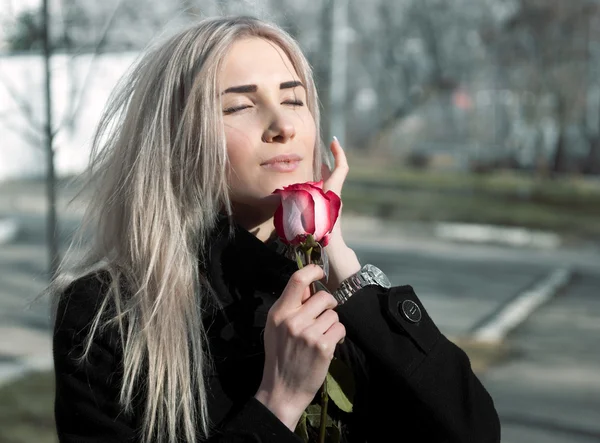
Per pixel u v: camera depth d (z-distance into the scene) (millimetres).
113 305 1594
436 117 34031
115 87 1890
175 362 1540
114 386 1545
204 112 1633
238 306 1611
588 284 11562
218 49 1650
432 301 9633
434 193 22906
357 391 1689
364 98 29359
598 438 4941
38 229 14586
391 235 17000
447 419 1612
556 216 20359
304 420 1563
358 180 24625
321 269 1505
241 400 1565
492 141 31797
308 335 1453
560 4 24406
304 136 1697
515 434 4977
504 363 6707
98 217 1816
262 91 1657
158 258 1620
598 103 29047
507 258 14445
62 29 4391
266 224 1760
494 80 28766
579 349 7289
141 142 1689
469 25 25719
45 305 8039
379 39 26797
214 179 1643
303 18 11320
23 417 4531
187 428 1511
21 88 4609
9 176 20031
